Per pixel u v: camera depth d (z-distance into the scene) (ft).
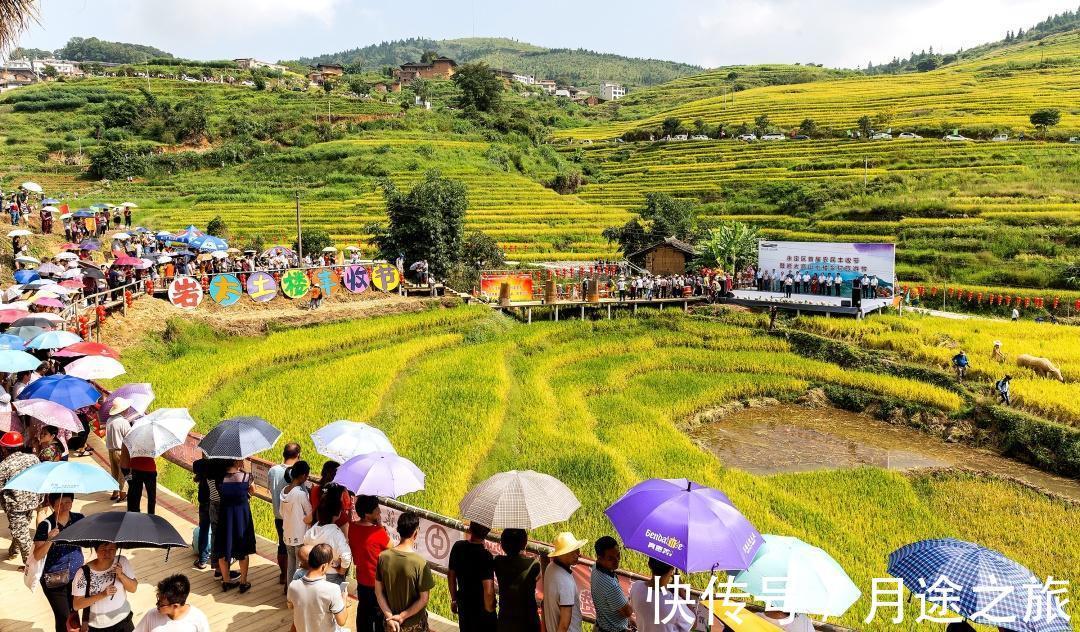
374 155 337.93
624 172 375.86
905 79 579.48
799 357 136.67
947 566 30.55
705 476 81.41
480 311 146.30
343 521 35.32
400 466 35.91
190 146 379.14
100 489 31.58
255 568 41.22
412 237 164.14
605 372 126.31
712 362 134.10
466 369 113.19
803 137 406.00
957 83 523.29
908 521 75.56
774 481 86.74
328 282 139.03
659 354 139.03
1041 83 481.46
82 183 314.35
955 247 208.03
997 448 99.14
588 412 104.32
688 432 106.73
